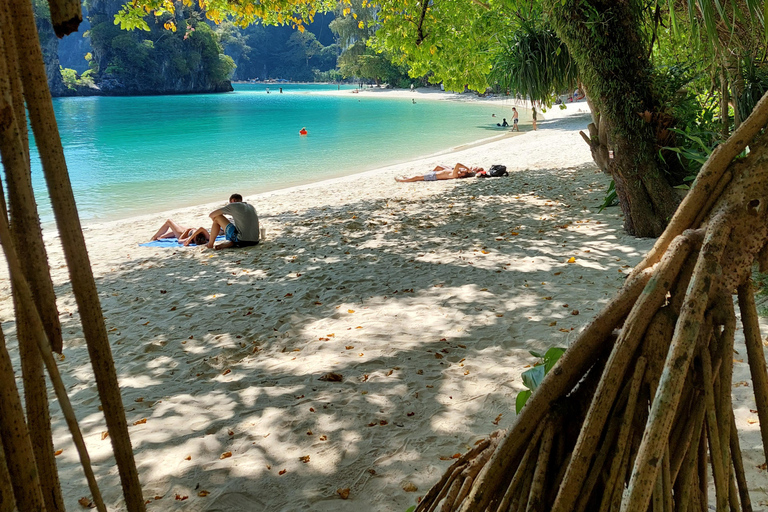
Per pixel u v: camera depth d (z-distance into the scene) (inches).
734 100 290.5
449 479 69.7
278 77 7263.8
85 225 552.4
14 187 35.5
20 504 33.6
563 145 906.7
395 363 204.8
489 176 631.8
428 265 319.9
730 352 46.6
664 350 46.9
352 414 173.2
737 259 46.7
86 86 3956.7
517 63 386.9
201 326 257.6
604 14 311.4
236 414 178.2
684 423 48.3
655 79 321.7
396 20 506.0
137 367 220.2
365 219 462.6
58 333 38.8
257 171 882.1
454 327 231.9
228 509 135.6
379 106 2509.8
